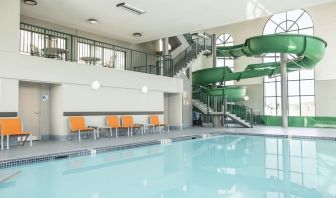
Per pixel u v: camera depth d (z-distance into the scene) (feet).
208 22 34.14
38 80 26.17
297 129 42.73
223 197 11.73
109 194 12.29
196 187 13.37
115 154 22.95
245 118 48.14
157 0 27.63
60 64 28.09
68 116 28.84
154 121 37.73
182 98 45.57
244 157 21.59
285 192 12.25
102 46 36.65
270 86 61.93
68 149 22.12
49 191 12.70
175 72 45.68
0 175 15.21
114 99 33.65
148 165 18.81
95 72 31.42
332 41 53.67
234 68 66.28
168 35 39.88
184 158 21.34
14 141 24.82
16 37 24.68
